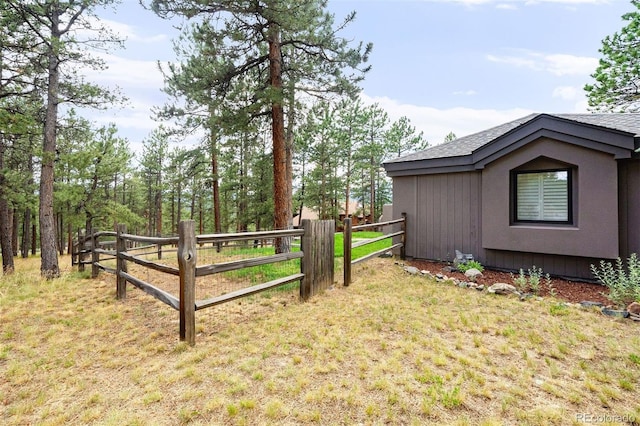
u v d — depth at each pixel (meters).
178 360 2.71
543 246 5.40
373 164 23.36
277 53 7.57
